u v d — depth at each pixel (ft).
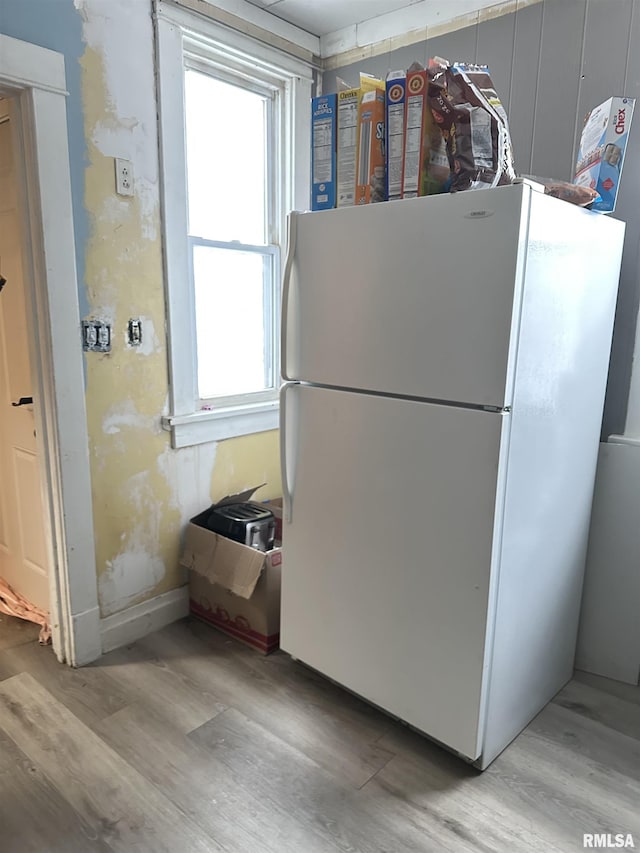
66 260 6.33
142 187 7.00
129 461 7.38
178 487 8.03
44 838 4.86
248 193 8.79
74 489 6.78
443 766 5.66
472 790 5.39
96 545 7.17
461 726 5.46
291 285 6.11
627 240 6.43
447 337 5.00
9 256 7.08
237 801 5.23
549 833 4.96
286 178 8.99
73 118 6.24
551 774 5.59
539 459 5.46
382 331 5.43
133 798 5.25
